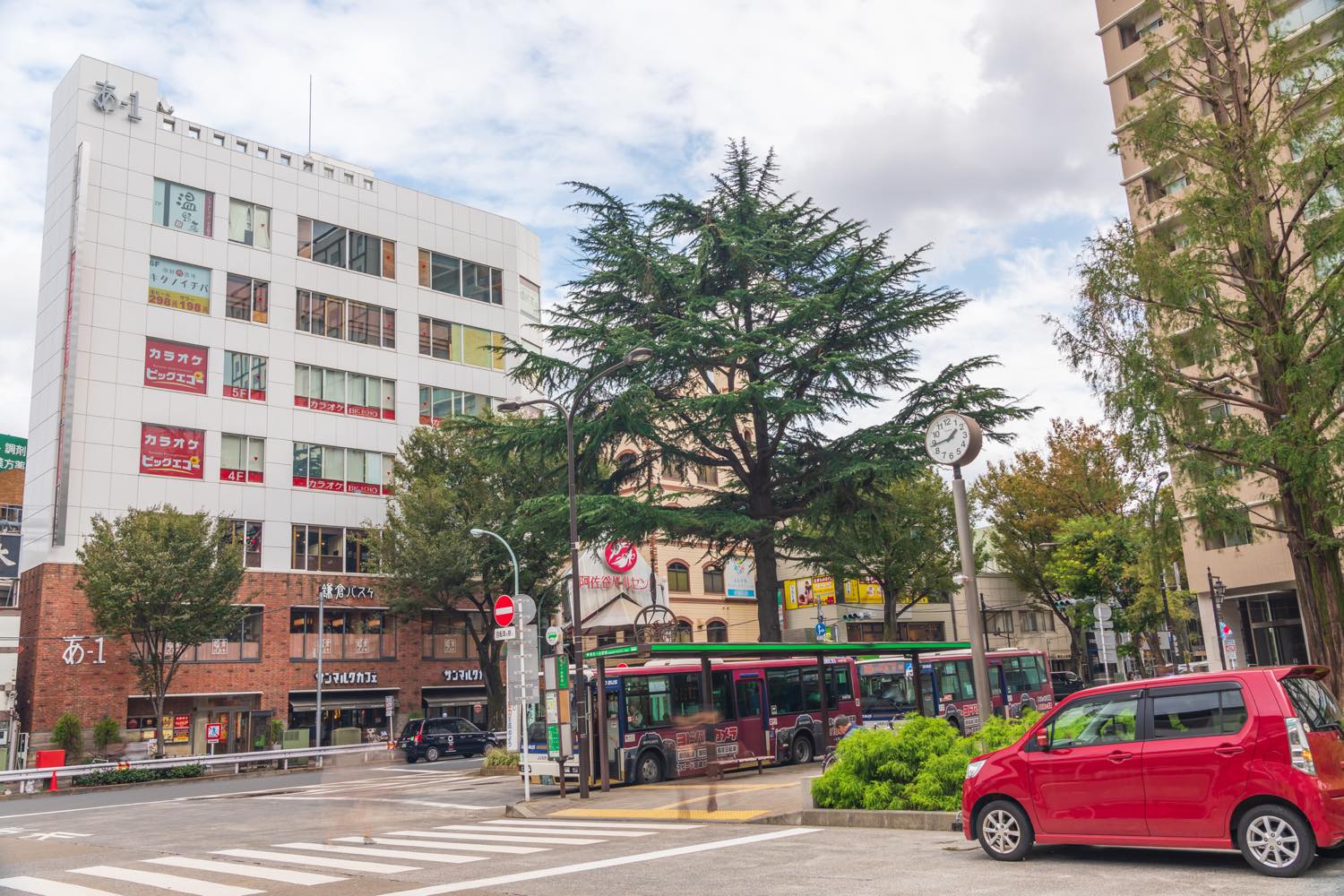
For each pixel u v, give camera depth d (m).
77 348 39.88
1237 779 8.45
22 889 11.27
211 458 42.75
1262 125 18.41
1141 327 17.30
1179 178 18.58
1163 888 8.00
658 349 27.36
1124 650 46.75
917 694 28.19
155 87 43.81
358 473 47.25
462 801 22.23
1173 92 18.61
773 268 30.70
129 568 35.94
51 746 36.72
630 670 23.00
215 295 44.09
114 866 13.28
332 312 47.84
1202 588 35.62
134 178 42.53
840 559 30.91
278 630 43.28
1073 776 9.34
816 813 13.65
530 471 41.03
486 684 43.66
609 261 29.92
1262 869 8.27
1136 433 17.06
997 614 65.06
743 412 29.11
